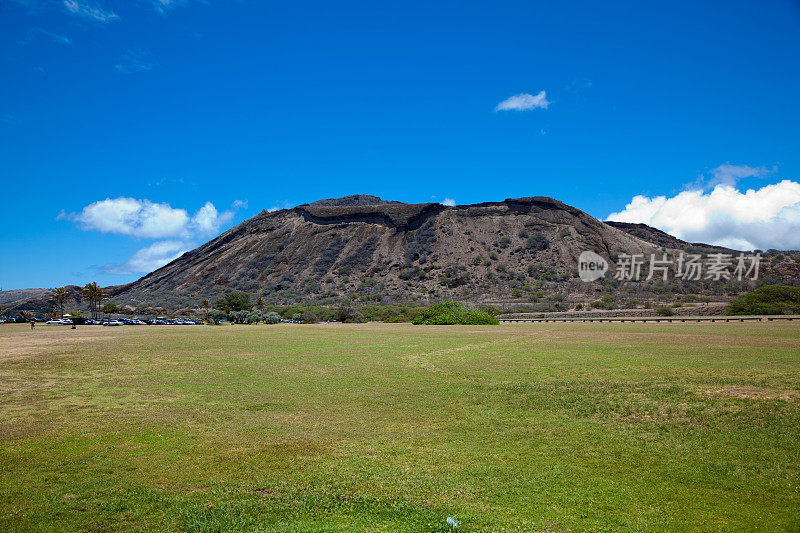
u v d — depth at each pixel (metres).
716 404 14.19
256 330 56.59
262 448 12.05
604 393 16.64
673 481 9.60
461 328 54.03
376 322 86.12
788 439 11.26
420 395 17.95
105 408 16.30
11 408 16.33
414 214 166.12
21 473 10.41
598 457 11.07
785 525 7.68
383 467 10.73
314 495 9.27
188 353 31.56
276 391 18.97
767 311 68.81
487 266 137.75
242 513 8.54
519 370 22.41
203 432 13.45
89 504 8.88
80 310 128.00
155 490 9.54
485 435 12.98
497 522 8.10
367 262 150.25
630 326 50.56
